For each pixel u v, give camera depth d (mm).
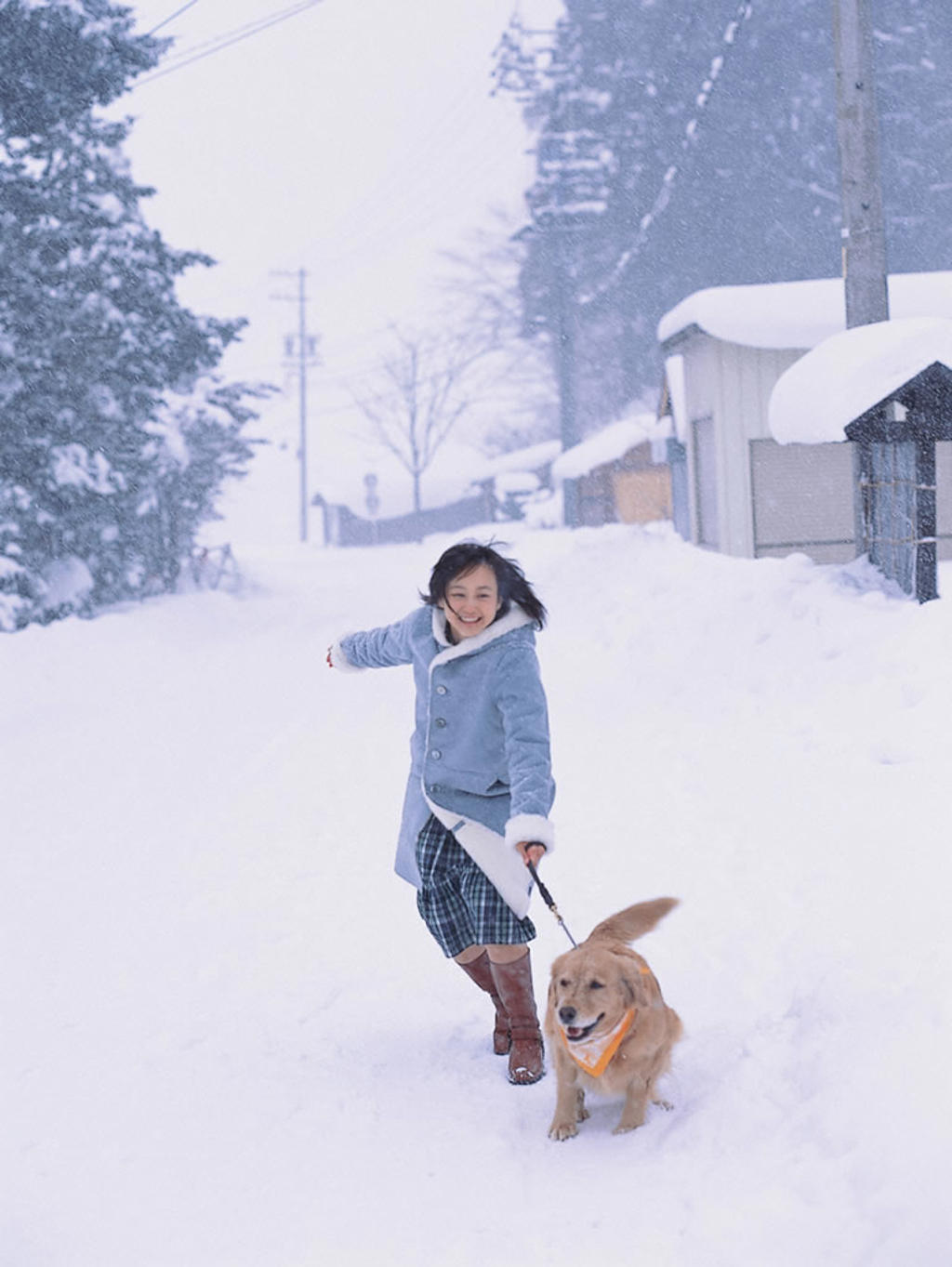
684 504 23312
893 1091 3295
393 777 9391
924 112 40250
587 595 15992
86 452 20609
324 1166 3781
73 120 20109
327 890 6781
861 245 12812
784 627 10492
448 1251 3242
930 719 7551
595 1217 3336
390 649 4742
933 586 10477
